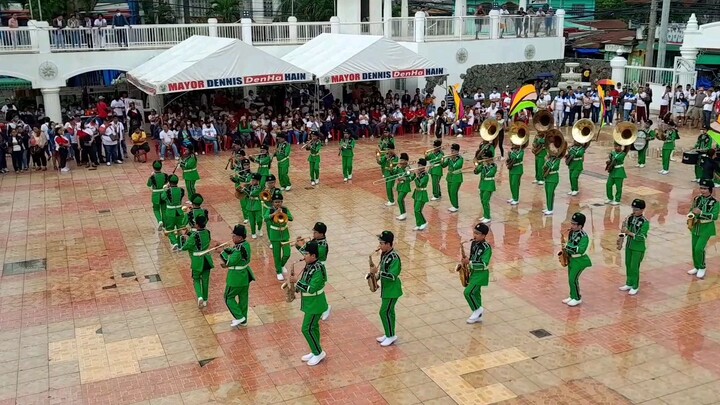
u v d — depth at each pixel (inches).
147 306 496.1
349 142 837.2
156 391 382.6
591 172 866.1
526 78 1386.6
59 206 755.4
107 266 575.8
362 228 662.5
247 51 991.6
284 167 797.2
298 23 1256.8
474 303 451.8
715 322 454.0
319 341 407.5
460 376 391.2
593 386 378.9
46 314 485.7
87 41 1102.4
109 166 948.6
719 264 555.2
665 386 378.0
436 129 1111.6
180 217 605.9
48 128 933.8
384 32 1291.8
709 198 518.3
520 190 784.9
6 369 410.0
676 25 1605.6
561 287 513.7
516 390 376.2
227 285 446.6
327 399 370.6
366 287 521.0
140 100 1213.7
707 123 1119.0
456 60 1263.5
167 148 983.6
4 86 1392.7
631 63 1652.3
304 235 639.1
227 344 436.1
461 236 633.0
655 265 554.6
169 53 1104.8
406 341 434.3
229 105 1225.4
